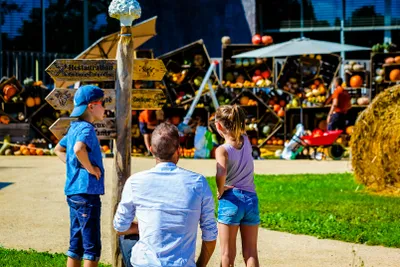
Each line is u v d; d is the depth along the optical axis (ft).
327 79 84.53
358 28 96.63
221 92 83.97
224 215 23.31
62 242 32.37
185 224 18.54
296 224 35.53
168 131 19.26
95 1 95.30
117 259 24.44
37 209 40.68
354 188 49.32
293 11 97.91
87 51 64.95
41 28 93.04
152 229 18.44
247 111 85.10
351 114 84.43
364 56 97.35
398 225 35.53
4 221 37.01
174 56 83.92
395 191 46.55
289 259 29.27
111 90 24.44
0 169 60.95
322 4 97.40
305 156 77.97
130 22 24.29
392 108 46.55
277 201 43.09
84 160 22.54
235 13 96.22
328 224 35.63
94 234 22.90
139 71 25.13
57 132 24.75
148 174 18.99
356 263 28.58
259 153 78.23
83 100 23.56
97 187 22.98
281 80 83.97
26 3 92.48
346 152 77.61
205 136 76.59
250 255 23.40
